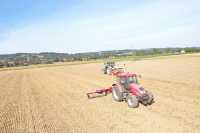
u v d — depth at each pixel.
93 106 13.16
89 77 29.48
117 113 11.38
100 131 9.12
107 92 15.91
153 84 19.84
